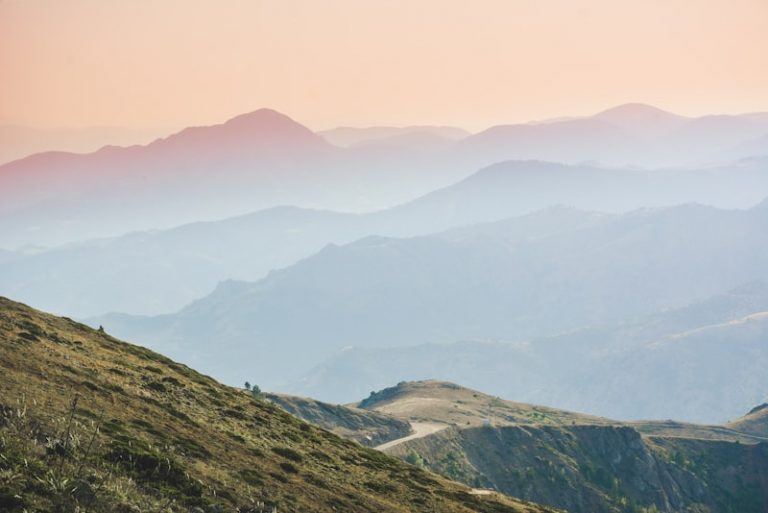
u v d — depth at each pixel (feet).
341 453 298.76
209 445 214.07
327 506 207.72
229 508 166.91
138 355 317.42
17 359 211.20
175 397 257.96
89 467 151.12
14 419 158.92
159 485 161.27
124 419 198.49
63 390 200.34
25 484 131.23
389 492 256.32
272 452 243.60
